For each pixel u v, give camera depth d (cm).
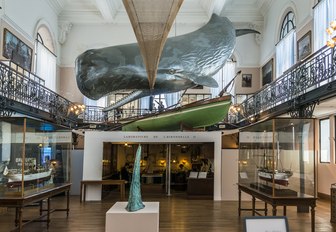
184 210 900
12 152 570
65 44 1864
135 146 1232
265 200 653
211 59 1062
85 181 1061
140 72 968
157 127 1240
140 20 412
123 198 1058
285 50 1441
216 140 1098
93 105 1866
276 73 1559
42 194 644
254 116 1441
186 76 1019
